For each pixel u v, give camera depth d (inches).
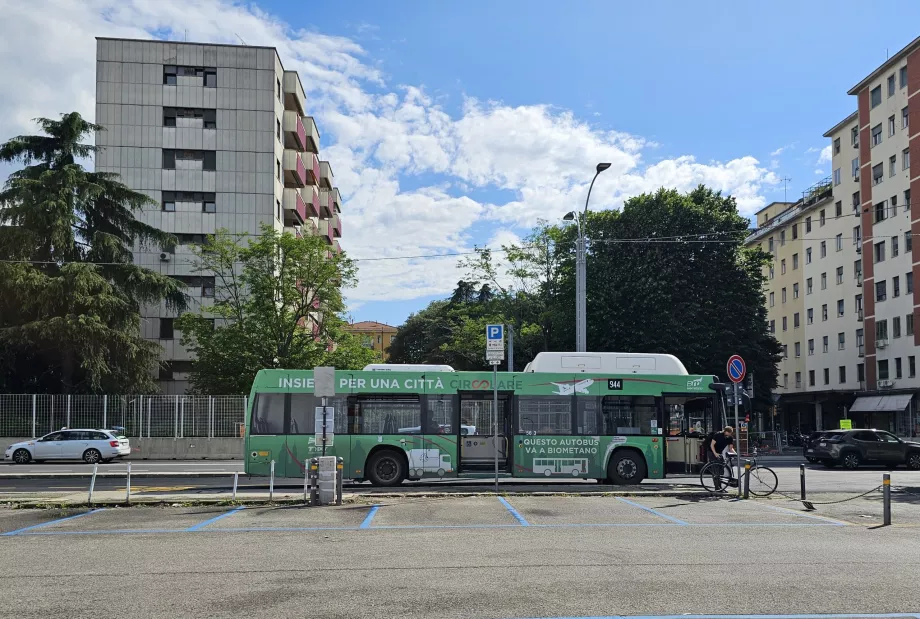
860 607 280.5
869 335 2316.7
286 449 786.8
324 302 1633.9
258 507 608.1
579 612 272.1
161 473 1000.9
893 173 2212.1
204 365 1620.3
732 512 572.7
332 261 1638.8
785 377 2952.8
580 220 1129.4
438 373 809.5
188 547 418.3
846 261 2512.3
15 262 1407.5
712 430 820.6
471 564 362.6
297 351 1600.6
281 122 2137.1
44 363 1513.3
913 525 507.5
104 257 1540.4
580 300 1108.5
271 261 1640.0
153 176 1961.1
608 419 813.2
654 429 815.7
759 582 321.4
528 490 725.9
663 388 824.3
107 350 1451.8
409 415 798.5
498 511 573.3
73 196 1514.5
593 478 828.6
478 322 1862.7
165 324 1975.9
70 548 416.8
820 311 2682.1
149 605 283.6
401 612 271.9
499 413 810.8
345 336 1644.9
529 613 270.7
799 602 287.4
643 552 395.9
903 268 2153.1
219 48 2016.5
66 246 1491.1
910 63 2124.8
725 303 1678.2
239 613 271.4
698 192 1788.9
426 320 3238.2
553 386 813.2
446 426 799.7
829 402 2559.1
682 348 1598.2
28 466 1182.9
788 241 2945.4
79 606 282.7
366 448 790.5
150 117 1974.7
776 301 3041.3
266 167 2005.4
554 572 342.6
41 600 292.5
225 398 1405.0
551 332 1833.2
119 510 594.2
